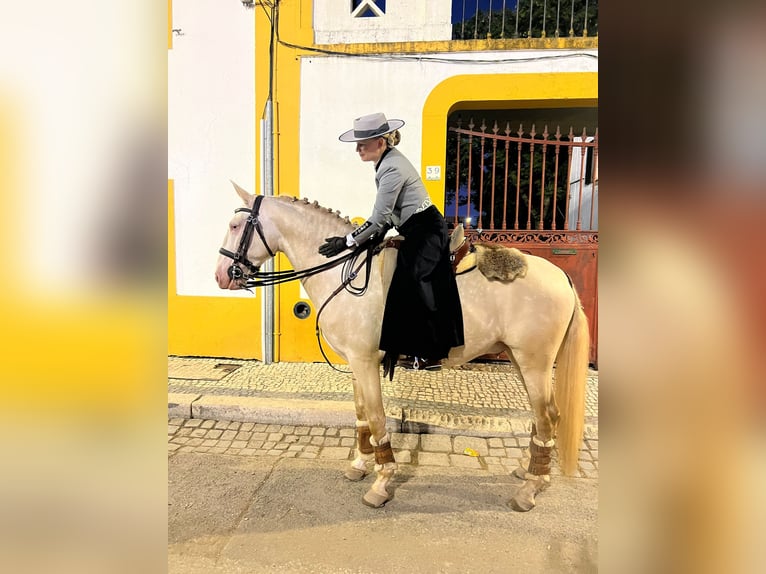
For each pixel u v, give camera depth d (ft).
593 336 16.14
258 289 16.43
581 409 8.52
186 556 7.10
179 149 16.16
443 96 15.14
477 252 8.48
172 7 15.72
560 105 15.37
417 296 7.94
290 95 15.60
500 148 20.38
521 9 17.65
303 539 7.55
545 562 7.06
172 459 10.30
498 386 14.24
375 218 8.18
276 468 9.92
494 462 10.29
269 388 13.74
